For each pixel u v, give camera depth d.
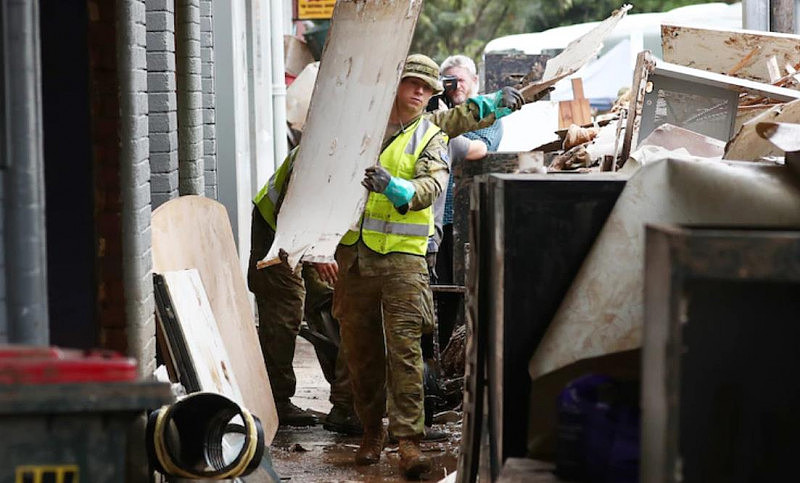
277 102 37.09
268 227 20.14
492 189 11.38
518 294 10.93
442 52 101.12
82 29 15.12
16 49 9.98
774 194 10.56
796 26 34.59
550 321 10.92
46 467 8.97
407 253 17.38
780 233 7.96
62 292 15.20
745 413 8.13
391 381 17.38
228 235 18.66
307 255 16.95
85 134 15.22
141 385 8.95
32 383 8.87
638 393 10.34
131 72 15.20
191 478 11.57
